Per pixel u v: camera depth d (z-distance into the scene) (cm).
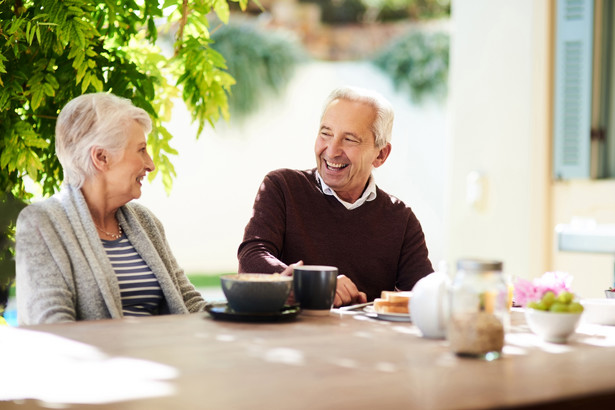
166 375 123
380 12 1177
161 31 297
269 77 1105
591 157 473
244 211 1087
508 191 495
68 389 115
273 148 1109
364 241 256
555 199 480
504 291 143
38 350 140
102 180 221
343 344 152
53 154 267
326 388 116
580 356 146
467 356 141
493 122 502
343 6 1173
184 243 1056
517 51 490
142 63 284
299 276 188
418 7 1170
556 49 475
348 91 259
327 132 255
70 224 216
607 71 476
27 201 276
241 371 126
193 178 1053
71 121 219
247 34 1095
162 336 155
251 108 1094
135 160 223
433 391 116
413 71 1160
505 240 496
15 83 250
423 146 1155
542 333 162
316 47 1159
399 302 187
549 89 479
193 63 274
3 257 254
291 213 252
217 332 161
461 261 144
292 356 139
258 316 175
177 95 291
